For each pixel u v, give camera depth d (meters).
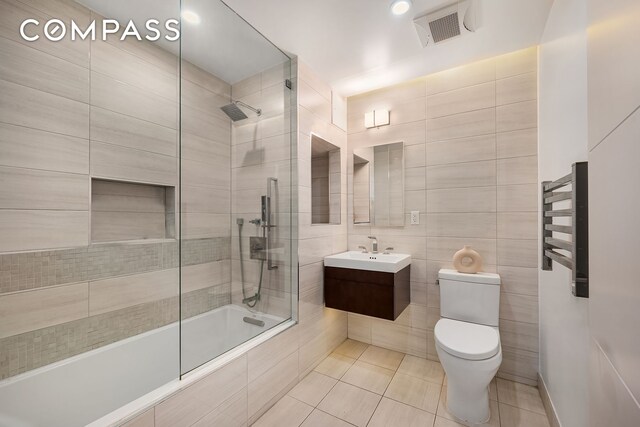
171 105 2.14
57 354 1.56
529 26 1.77
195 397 1.37
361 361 2.33
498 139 2.12
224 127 2.00
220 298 1.88
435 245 2.34
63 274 1.59
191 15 1.73
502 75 2.11
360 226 2.69
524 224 2.03
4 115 1.40
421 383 2.03
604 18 0.52
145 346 1.88
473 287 2.03
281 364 1.90
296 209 2.14
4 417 1.34
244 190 2.05
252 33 1.83
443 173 2.32
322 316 2.38
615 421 0.46
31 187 1.48
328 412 1.75
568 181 1.08
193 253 1.81
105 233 1.86
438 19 1.70
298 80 2.14
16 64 1.44
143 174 1.97
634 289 0.40
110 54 1.80
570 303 1.34
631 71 0.40
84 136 1.68
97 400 1.63
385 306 2.12
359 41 1.92
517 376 2.04
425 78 2.40
